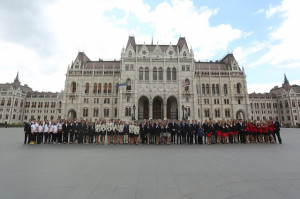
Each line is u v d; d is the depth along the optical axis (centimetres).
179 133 2350
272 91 11781
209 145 2170
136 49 6159
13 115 10106
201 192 678
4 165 1091
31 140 2200
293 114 9975
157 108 6303
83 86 6888
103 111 6794
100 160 1253
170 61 6144
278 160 1252
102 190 691
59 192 669
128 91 5891
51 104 10738
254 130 2414
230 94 7188
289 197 632
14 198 613
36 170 980
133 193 663
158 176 878
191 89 5991
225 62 8119
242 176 880
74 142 2436
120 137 2381
